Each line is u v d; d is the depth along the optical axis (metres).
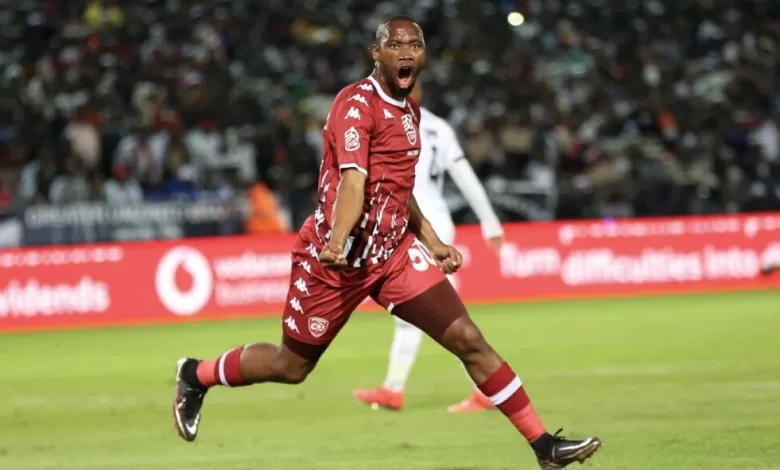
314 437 28.89
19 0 94.75
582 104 88.50
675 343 47.38
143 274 62.94
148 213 67.25
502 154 79.06
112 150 77.44
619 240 69.94
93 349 51.78
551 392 35.34
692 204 78.00
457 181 32.91
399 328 32.81
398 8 100.75
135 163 73.75
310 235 21.61
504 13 100.62
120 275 62.72
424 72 89.69
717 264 71.31
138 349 51.22
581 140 83.44
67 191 69.56
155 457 26.81
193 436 23.67
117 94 84.81
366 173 20.59
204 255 63.91
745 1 104.44
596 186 76.81
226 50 93.69
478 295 67.56
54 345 53.84
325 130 21.31
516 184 75.06
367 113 20.77
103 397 37.94
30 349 52.56
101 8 93.06
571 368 40.94
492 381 21.44
